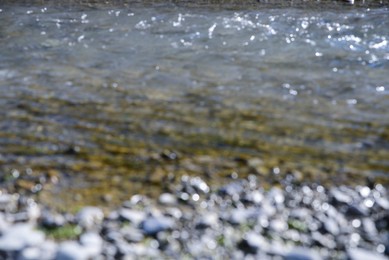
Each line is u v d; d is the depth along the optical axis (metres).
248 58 12.79
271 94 11.08
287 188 8.09
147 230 6.93
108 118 10.02
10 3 16.86
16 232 6.76
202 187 8.02
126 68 12.18
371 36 14.28
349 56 13.07
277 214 7.43
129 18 15.37
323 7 16.53
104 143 9.23
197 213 7.41
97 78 11.69
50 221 7.08
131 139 9.36
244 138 9.45
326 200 7.81
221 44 13.55
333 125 9.95
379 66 12.59
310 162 8.80
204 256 6.53
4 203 7.59
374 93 11.26
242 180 8.27
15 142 9.21
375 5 16.86
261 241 6.74
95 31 14.41
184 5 16.61
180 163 8.68
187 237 6.86
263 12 15.85
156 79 11.64
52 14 15.77
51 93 10.98
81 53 13.03
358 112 10.46
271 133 9.62
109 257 6.43
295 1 17.20
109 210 7.49
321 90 11.32
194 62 12.52
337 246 6.83
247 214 7.32
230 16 15.45
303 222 7.25
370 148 9.26
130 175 8.35
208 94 10.99
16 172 8.38
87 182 8.17
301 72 12.12
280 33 14.30
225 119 10.05
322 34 14.33
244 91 11.16
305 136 9.56
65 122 9.88
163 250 6.63
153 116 10.11
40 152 8.94
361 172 8.57
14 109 10.30
